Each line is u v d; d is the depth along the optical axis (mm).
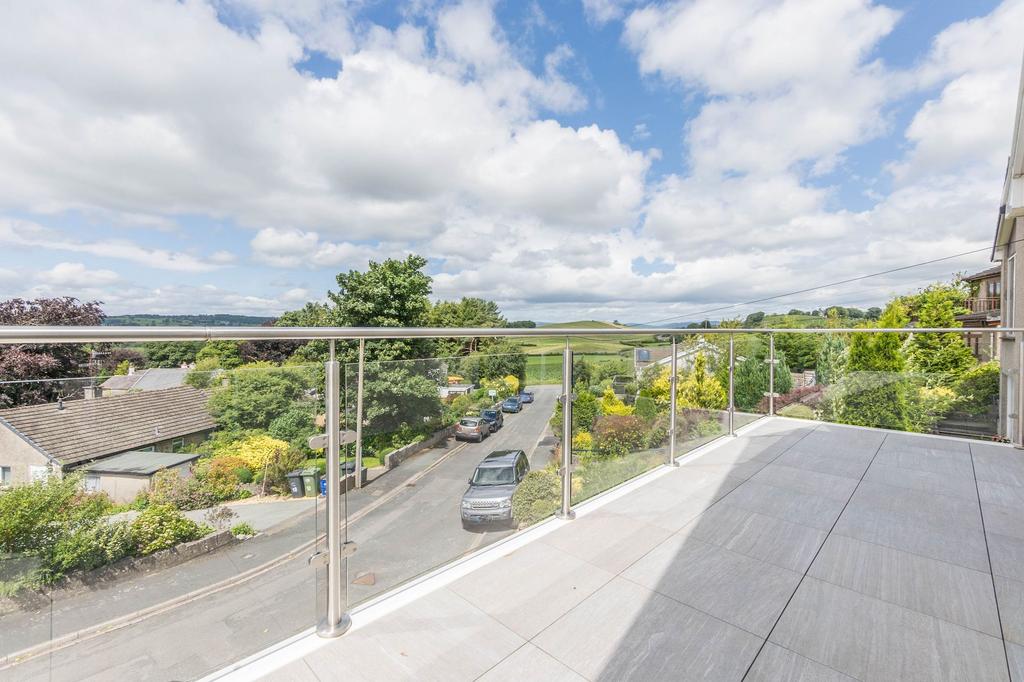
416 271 21375
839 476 3443
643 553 2291
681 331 3611
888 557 2275
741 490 3146
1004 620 1794
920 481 3346
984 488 3209
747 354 5078
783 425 5090
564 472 2705
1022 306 8898
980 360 16266
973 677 1502
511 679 1485
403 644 1633
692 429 4043
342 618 1731
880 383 5191
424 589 1961
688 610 1849
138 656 1271
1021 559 2258
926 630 1736
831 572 2137
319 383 1653
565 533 2498
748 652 1615
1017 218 9016
